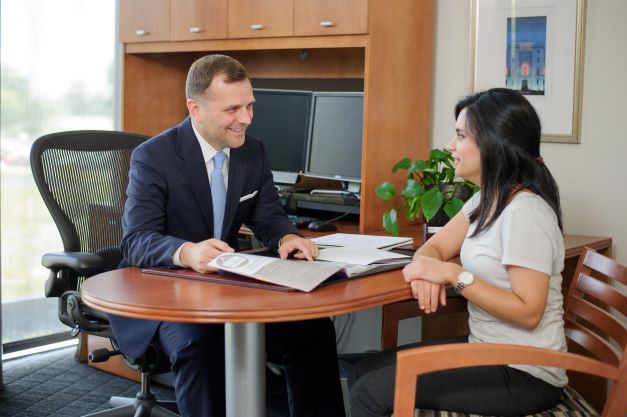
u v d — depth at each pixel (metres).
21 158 3.73
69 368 3.66
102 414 2.69
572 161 3.08
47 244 3.86
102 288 1.83
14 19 3.64
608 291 2.02
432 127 3.38
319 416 2.38
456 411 1.87
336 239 2.43
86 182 2.82
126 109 3.73
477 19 3.20
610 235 3.02
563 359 1.71
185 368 2.15
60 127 3.84
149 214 2.27
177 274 1.98
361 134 3.25
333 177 3.35
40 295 3.87
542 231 1.85
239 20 3.27
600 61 2.99
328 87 3.70
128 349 2.30
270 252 2.39
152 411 2.71
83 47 3.90
